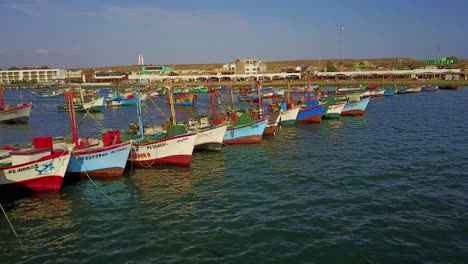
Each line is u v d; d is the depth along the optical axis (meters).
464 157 32.94
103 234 19.25
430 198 22.88
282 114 52.38
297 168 30.66
